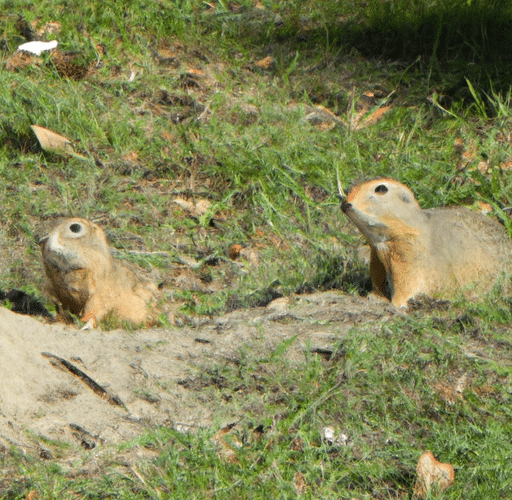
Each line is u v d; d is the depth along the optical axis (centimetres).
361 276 1081
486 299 942
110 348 808
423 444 721
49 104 1422
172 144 1419
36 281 1056
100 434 695
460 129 1461
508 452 701
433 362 814
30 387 718
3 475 638
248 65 1727
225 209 1291
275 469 680
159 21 1766
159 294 1036
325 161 1361
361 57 1778
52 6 1706
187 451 682
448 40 1764
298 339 853
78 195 1252
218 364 812
